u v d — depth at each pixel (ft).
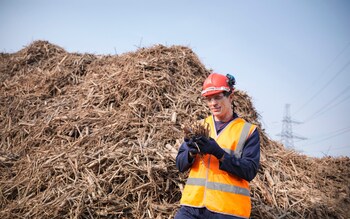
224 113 9.72
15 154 17.12
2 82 24.22
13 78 24.64
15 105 21.07
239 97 20.29
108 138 15.78
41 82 22.93
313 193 16.25
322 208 15.40
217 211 8.95
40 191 14.21
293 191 15.80
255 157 9.19
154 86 18.17
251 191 14.69
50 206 12.96
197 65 21.08
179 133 15.85
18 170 15.96
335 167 19.70
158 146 14.92
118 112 17.62
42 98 21.57
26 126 19.01
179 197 13.44
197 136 8.96
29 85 23.18
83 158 14.73
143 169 13.60
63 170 14.42
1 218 13.19
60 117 18.30
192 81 19.62
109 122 16.98
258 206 13.73
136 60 20.35
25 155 17.04
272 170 16.63
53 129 17.88
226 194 9.06
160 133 15.76
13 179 15.31
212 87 9.50
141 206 12.96
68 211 12.85
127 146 15.03
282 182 16.24
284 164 17.93
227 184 9.12
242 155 9.32
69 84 22.49
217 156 8.88
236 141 9.40
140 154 14.33
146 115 16.94
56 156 15.31
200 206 9.11
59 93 21.75
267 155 17.94
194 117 17.07
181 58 20.65
